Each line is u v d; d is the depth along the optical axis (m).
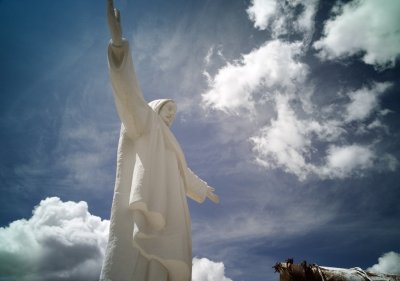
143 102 12.79
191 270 11.77
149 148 12.45
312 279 9.10
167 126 14.17
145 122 12.74
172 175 12.91
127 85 11.80
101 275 10.66
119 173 12.32
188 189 14.17
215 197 14.96
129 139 12.91
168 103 14.79
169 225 11.75
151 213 11.45
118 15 11.51
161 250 11.09
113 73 11.59
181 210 12.36
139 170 11.92
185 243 11.75
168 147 13.54
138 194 11.38
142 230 10.94
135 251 11.00
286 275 9.42
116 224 11.37
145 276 10.81
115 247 10.96
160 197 11.80
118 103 12.17
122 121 12.59
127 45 11.70
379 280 9.02
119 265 10.72
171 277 11.29
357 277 9.02
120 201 11.80
